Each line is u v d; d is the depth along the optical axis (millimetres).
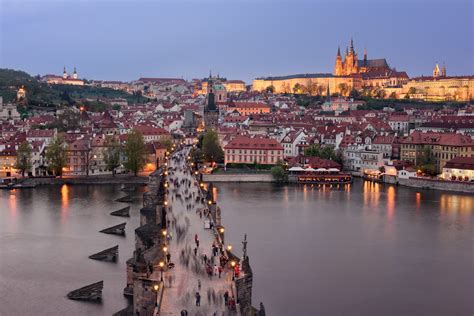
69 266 162625
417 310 138375
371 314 135000
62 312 130125
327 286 152000
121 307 132750
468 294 148875
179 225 147000
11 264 164000
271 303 139250
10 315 128625
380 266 170375
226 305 92688
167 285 101938
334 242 196000
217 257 118375
